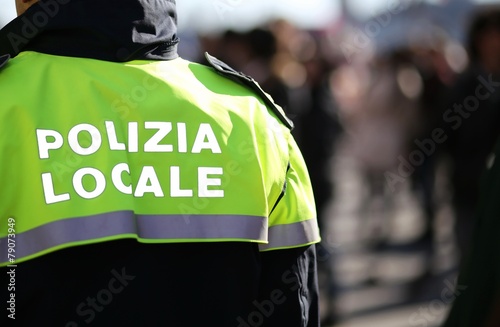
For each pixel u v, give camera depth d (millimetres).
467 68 6902
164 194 2551
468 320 2924
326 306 7965
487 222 2908
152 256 2541
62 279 2467
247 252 2645
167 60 2689
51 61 2553
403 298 8742
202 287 2588
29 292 2432
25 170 2436
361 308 8375
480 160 6820
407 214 12711
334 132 7152
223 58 7086
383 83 9758
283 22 7125
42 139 2455
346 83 11062
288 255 2758
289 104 6914
